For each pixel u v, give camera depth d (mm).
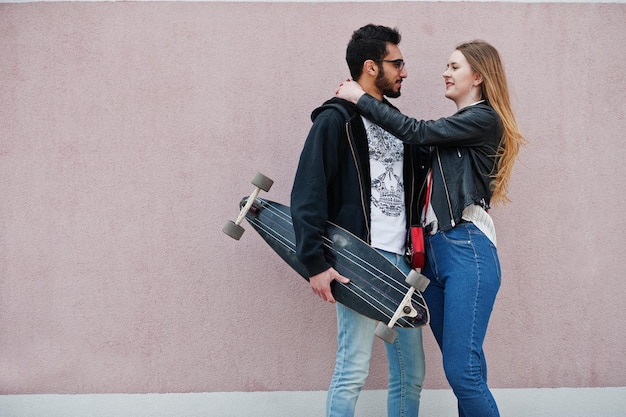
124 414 3141
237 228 2689
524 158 3199
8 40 3172
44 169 3170
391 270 2502
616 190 3209
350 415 2568
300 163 2508
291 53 3189
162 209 3178
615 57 3211
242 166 3186
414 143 2543
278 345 3180
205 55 3182
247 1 3184
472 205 2607
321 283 2479
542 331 3197
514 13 3201
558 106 3207
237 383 3174
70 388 3162
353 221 2566
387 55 2654
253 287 3188
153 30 3178
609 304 3197
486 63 2672
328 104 2643
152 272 3172
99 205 3170
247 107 3189
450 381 2514
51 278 3166
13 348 3160
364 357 2590
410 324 2471
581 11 3207
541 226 3201
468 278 2518
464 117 2553
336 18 3188
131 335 3170
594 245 3199
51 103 3172
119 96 3176
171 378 3168
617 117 3211
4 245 3164
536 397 3174
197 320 3176
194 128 3182
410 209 2666
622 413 3168
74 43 3178
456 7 3201
